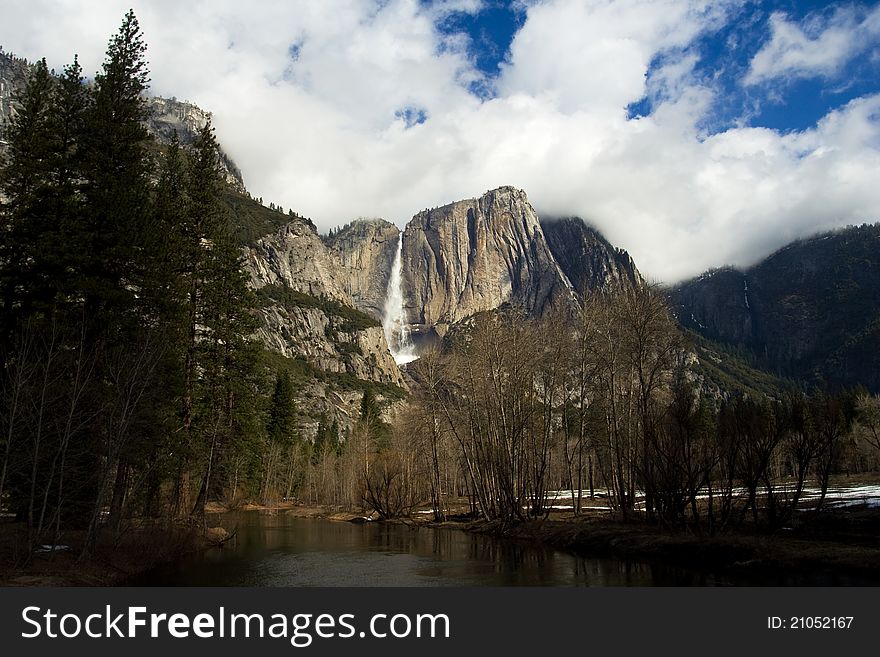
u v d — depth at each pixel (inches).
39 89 1254.9
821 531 1101.7
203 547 1422.2
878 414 2891.2
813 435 1214.3
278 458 3826.3
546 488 2158.0
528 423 1838.1
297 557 1315.2
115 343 1117.7
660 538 1135.6
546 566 1095.6
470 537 1761.8
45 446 915.4
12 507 1149.7
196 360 1558.8
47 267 1109.1
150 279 1219.2
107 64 1318.9
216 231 1673.2
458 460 2464.3
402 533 1962.4
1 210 1189.7
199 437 1547.7
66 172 1214.9
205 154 1700.3
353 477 3316.9
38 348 989.2
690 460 1222.3
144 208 1273.4
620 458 1508.4
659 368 1470.2
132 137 1284.4
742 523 1204.5
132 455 1117.1
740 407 1181.1
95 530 959.0
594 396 1830.7
